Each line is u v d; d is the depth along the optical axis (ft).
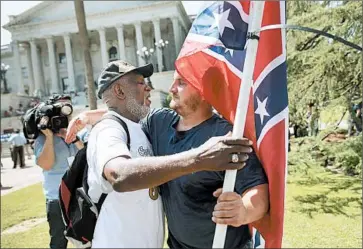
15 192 32.76
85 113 7.54
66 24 150.00
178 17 142.51
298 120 28.68
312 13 25.61
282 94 5.56
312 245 15.87
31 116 11.51
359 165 25.21
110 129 5.36
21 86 156.15
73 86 149.69
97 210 5.60
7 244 18.21
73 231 5.81
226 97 5.93
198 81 5.90
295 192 24.75
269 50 5.54
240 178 5.44
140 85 6.03
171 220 6.14
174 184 5.94
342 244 15.81
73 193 6.02
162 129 6.44
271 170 5.46
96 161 5.07
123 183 4.48
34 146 11.69
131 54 157.38
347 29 23.71
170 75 122.42
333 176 28.22
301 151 27.91
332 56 24.22
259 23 4.69
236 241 5.93
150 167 4.42
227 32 5.07
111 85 5.85
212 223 5.82
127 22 143.54
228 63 5.74
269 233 5.55
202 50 5.57
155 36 142.20
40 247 17.62
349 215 19.83
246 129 5.63
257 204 5.20
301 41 26.91
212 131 5.90
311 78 25.81
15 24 153.17
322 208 21.26
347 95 25.27
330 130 27.07
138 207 5.53
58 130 11.22
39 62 162.20
